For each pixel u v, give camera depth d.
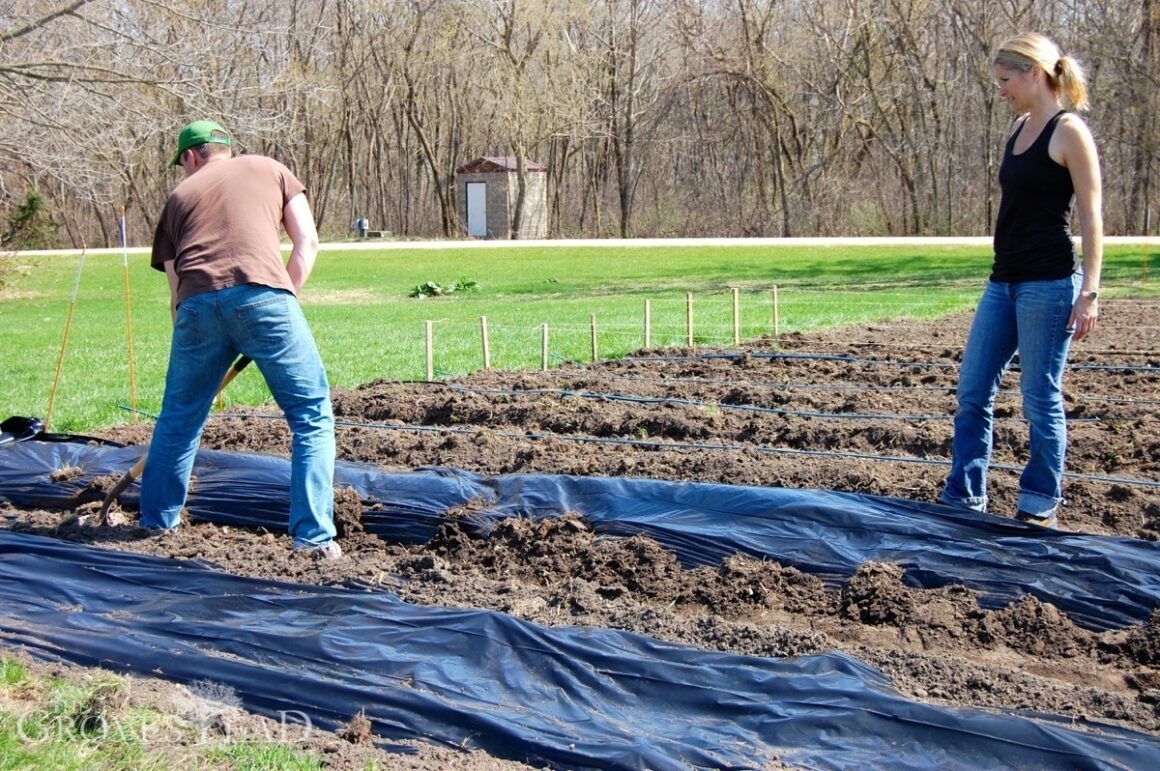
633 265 33.81
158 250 5.41
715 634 4.25
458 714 3.56
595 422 7.88
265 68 37.78
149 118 21.20
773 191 49.47
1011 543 4.77
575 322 17.38
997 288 5.06
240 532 5.95
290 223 5.44
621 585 4.91
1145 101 36.75
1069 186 4.75
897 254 33.69
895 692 3.75
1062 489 5.78
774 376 10.08
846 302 19.94
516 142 49.78
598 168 53.59
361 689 3.72
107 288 29.62
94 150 20.84
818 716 3.54
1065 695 3.72
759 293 23.45
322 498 5.29
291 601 4.48
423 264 35.78
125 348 15.52
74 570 4.89
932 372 9.98
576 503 5.58
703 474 6.32
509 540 5.35
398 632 4.18
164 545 5.25
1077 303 4.78
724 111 50.81
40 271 32.75
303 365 5.27
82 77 20.11
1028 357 4.95
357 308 22.73
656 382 9.77
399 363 12.51
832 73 45.81
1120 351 11.05
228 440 7.67
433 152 53.81
